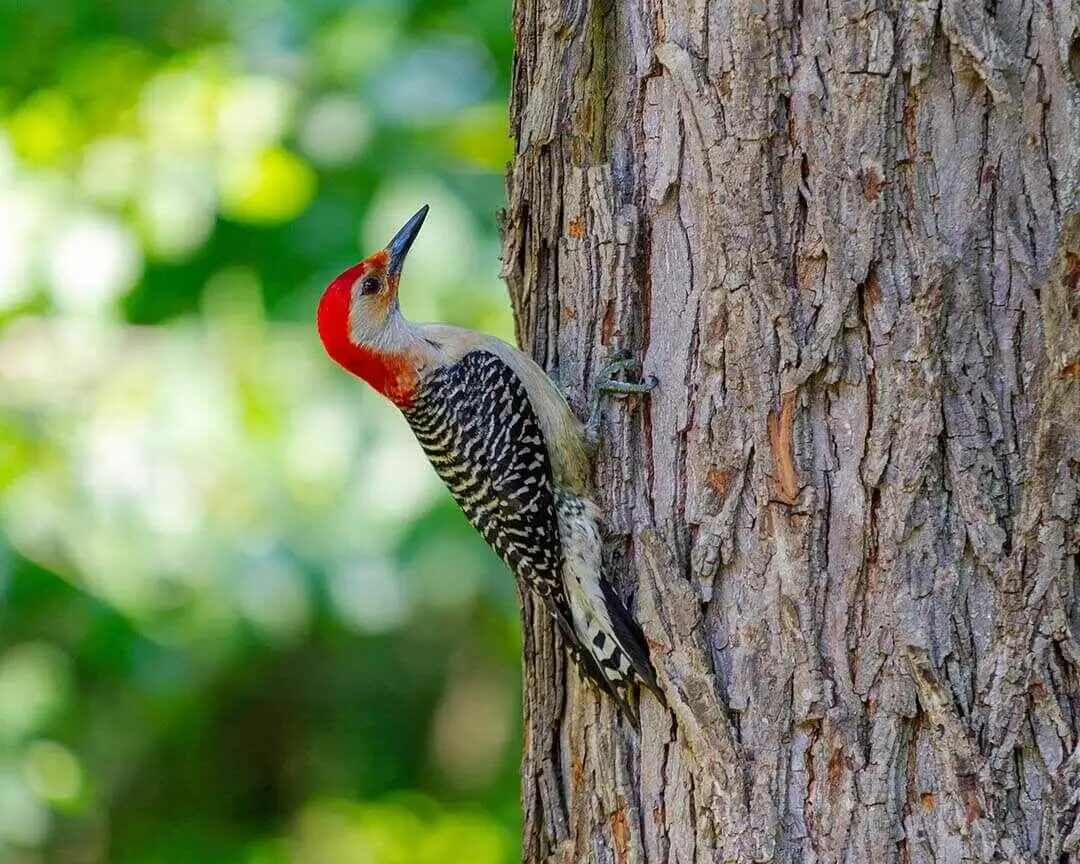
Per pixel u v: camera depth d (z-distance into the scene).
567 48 8.81
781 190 8.02
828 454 7.96
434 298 15.17
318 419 15.71
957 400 7.70
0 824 17.02
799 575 8.01
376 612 15.50
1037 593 7.57
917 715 7.77
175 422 15.76
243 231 15.80
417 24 16.38
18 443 15.63
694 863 8.39
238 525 15.56
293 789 22.64
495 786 20.95
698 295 8.36
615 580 8.80
